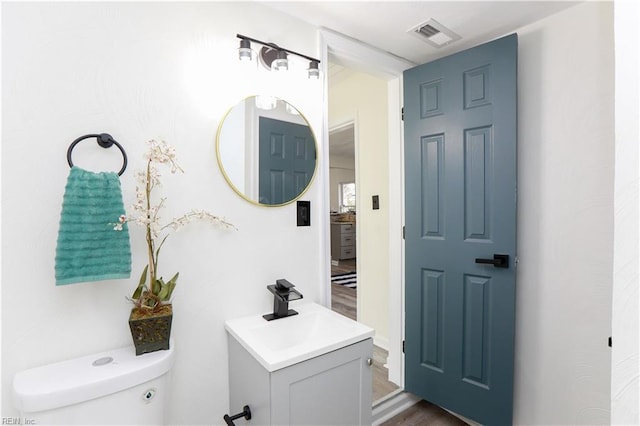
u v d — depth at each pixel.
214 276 1.25
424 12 1.46
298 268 1.48
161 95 1.12
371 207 2.55
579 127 1.44
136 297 1.00
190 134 1.19
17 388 0.80
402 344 2.01
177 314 1.16
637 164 0.41
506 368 1.54
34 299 0.91
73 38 0.97
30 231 0.91
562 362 1.49
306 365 1.01
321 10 1.43
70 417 0.81
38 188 0.92
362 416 1.18
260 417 1.01
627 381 0.42
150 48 1.10
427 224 1.82
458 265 1.69
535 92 1.57
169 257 1.14
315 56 1.54
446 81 1.73
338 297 3.89
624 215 0.43
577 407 1.45
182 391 1.17
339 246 6.55
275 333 1.26
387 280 2.44
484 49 1.59
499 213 1.56
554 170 1.51
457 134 1.69
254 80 1.35
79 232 0.88
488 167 1.60
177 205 1.16
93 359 0.95
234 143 1.29
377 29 1.59
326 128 1.57
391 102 2.06
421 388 1.84
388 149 2.30
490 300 1.60
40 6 0.92
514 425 1.64
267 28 1.38
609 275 1.37
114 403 0.86
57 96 0.94
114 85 1.04
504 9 1.45
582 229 1.43
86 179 0.90
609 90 1.36
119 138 1.04
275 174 1.41
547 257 1.54
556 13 1.49
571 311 1.46
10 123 0.88
